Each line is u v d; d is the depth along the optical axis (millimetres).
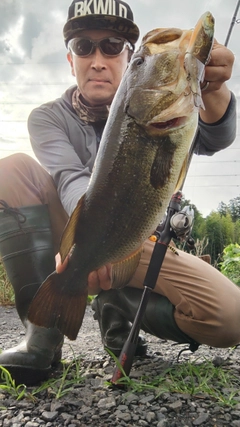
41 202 918
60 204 935
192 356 1035
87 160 973
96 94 950
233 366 940
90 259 686
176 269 851
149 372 883
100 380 830
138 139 624
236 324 836
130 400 733
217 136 834
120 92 647
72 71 1058
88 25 938
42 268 857
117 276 696
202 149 907
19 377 800
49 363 824
